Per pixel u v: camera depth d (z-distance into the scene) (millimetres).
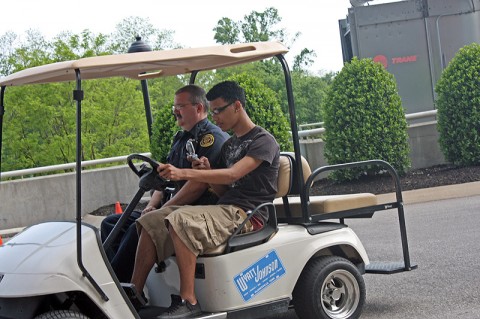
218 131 6062
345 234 6156
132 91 19484
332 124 13445
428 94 15375
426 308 6504
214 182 5562
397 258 8469
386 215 11508
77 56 20703
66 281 4828
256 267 5629
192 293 5395
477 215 10594
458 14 15406
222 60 5859
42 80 5719
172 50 5324
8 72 24906
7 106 18625
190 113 6066
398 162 13414
